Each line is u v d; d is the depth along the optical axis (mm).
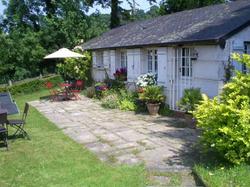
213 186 6016
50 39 31984
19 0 34781
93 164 7801
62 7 31812
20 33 32656
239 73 7613
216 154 7898
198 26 14281
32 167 7738
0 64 30734
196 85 13094
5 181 6984
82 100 19094
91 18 33531
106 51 21562
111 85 19156
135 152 8680
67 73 24406
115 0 36000
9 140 10297
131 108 15172
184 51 13758
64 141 10000
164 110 14062
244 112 6742
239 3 16047
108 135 10594
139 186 6496
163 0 35594
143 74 15961
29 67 31938
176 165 7535
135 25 24047
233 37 11930
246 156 6816
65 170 7445
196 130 10906
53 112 15602
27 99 21422
